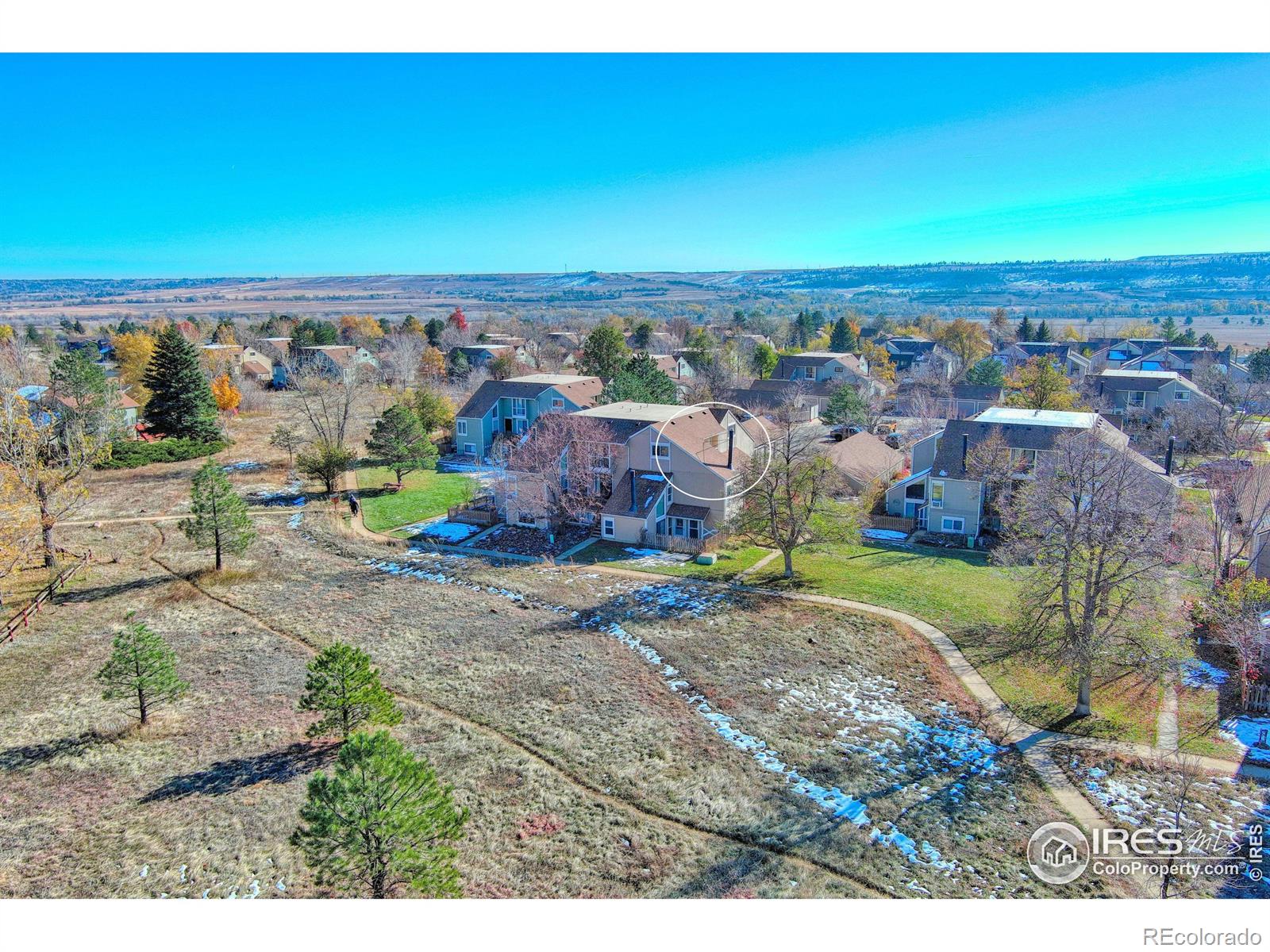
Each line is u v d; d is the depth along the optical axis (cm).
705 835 1923
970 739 2389
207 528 3662
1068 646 2494
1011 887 1728
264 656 2897
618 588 3625
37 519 3541
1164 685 2678
